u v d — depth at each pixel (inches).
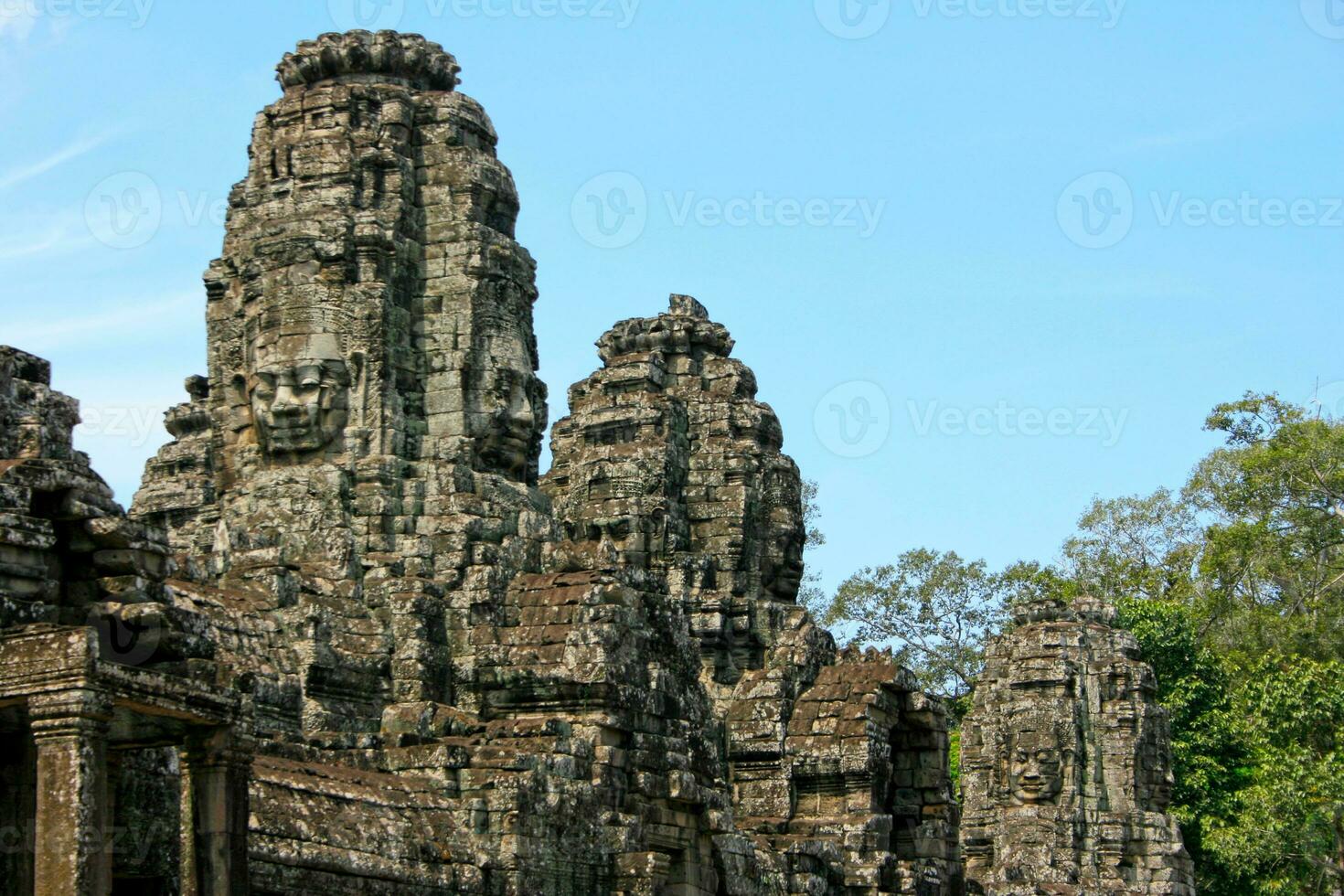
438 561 2551.7
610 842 2431.1
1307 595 5128.0
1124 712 3909.9
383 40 2751.0
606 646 2485.2
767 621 3415.4
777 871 2834.6
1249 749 4296.3
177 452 3021.7
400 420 2610.7
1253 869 3986.2
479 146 2748.5
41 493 1827.0
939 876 3164.4
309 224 2610.7
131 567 1841.8
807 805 3117.6
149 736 1841.8
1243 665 4675.2
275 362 2578.7
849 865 3021.7
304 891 2066.9
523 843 2317.9
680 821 2568.9
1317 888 4148.6
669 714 2583.7
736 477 3548.2
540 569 2618.1
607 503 3440.0
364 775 2299.5
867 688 3152.1
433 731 2395.4
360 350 2586.1
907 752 3235.7
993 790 3887.8
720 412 3604.8
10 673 1707.7
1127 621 4411.9
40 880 1679.4
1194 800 4244.6
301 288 2596.0
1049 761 3838.6
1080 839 3823.8
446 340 2655.0
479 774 2340.1
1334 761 3937.0
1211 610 5036.9
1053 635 3937.0
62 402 2034.9
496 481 2647.6
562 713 2472.9
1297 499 5196.9
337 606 2466.8
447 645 2519.7
